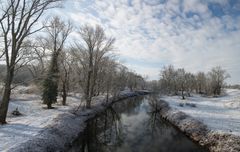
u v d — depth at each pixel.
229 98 64.88
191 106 47.34
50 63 35.44
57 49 36.09
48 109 34.03
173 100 62.03
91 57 38.28
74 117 30.14
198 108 44.34
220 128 24.36
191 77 108.44
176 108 42.62
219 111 40.06
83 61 38.72
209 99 69.62
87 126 31.08
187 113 36.12
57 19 35.47
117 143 24.41
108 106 51.44
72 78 43.88
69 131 23.81
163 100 56.56
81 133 26.44
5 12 19.62
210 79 106.12
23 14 20.52
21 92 51.88
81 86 40.75
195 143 24.08
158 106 50.31
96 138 26.36
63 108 35.66
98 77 44.19
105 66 43.59
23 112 30.00
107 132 29.38
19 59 21.22
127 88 123.19
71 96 55.84
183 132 28.53
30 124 22.72
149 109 52.94
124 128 32.06
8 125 21.64
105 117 39.69
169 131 30.19
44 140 18.33
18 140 17.16
